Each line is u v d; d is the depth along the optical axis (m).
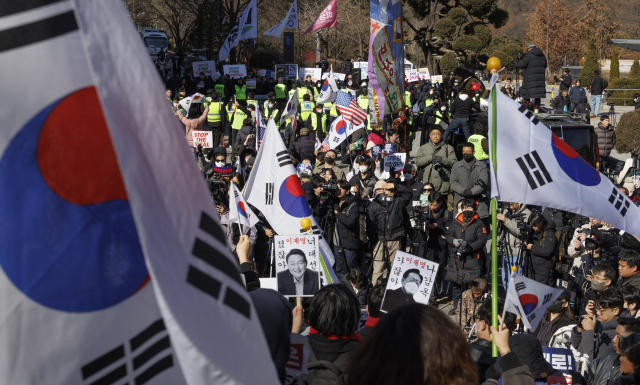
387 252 7.32
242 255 3.06
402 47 9.45
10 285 1.13
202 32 39.28
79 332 1.18
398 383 1.48
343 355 2.85
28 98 1.09
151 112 1.05
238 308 1.12
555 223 7.51
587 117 14.23
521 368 2.35
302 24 42.06
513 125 3.56
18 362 1.14
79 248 1.17
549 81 52.47
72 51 1.11
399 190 7.35
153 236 0.97
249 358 1.11
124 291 1.22
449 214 8.55
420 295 4.22
